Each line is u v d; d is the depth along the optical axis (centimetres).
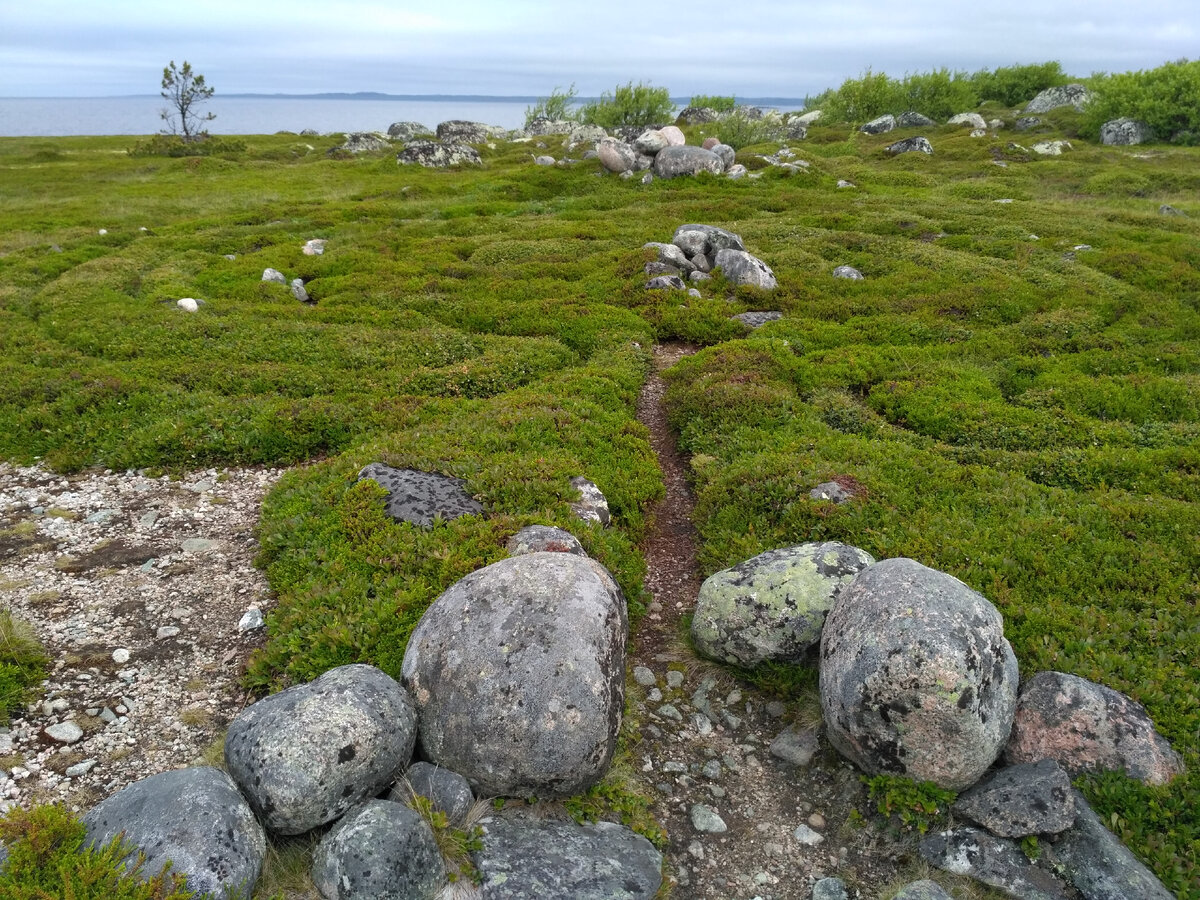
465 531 1095
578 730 716
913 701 718
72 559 1227
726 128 6800
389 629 931
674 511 1430
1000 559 1081
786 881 728
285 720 684
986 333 2381
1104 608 998
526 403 1706
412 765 748
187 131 8406
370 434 1623
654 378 2152
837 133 8200
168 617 1076
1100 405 1844
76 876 571
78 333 2328
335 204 4697
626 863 698
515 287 2939
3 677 902
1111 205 4612
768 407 1734
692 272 3045
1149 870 675
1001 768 782
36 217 4272
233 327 2417
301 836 691
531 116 9350
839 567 956
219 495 1469
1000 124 7838
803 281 2998
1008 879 680
